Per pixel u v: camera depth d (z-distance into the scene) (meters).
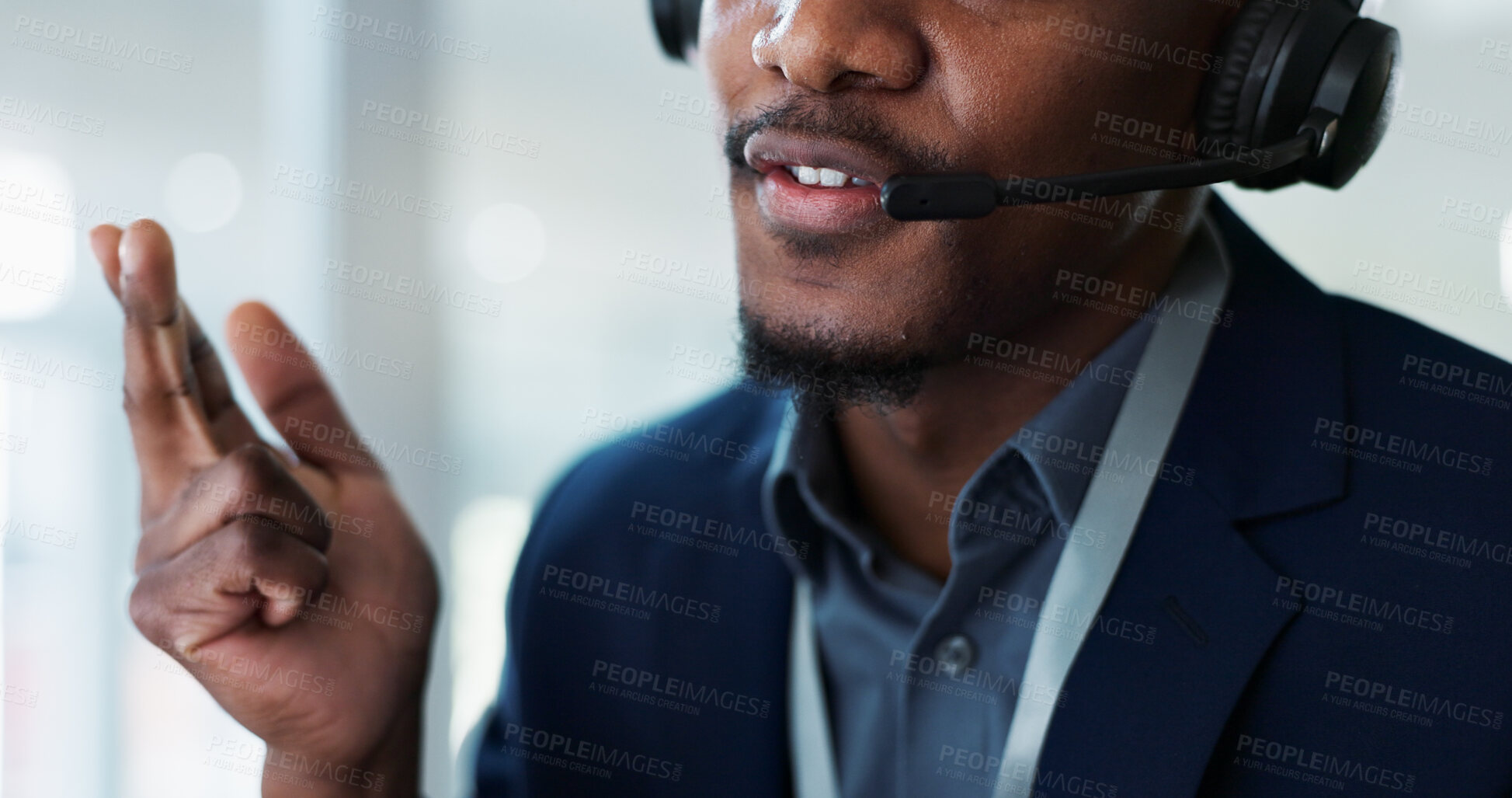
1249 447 0.60
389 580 0.68
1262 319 0.64
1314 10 0.56
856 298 0.53
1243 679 0.55
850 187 0.53
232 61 1.89
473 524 2.05
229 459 0.58
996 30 0.50
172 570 0.59
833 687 0.71
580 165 2.04
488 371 2.05
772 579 0.74
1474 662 0.55
